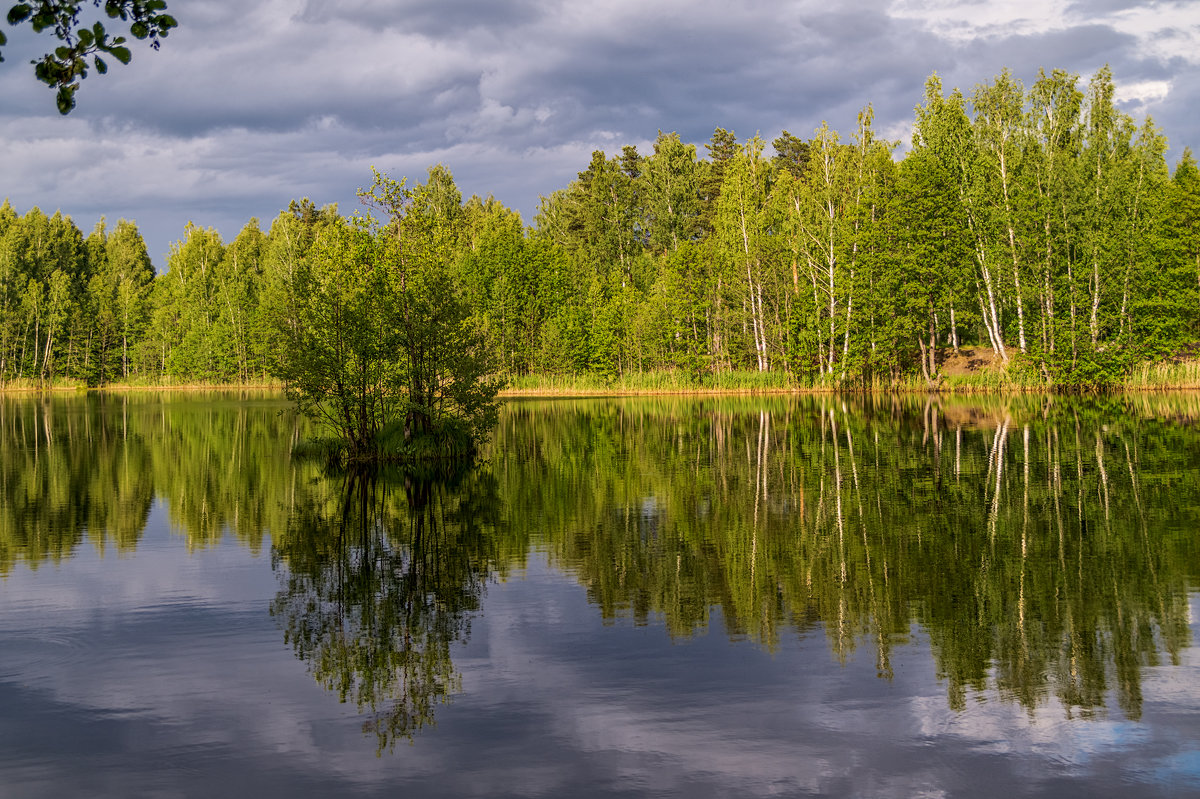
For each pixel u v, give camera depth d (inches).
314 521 666.8
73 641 380.5
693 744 269.7
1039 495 702.5
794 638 369.7
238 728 287.9
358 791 243.6
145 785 249.0
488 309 3166.8
